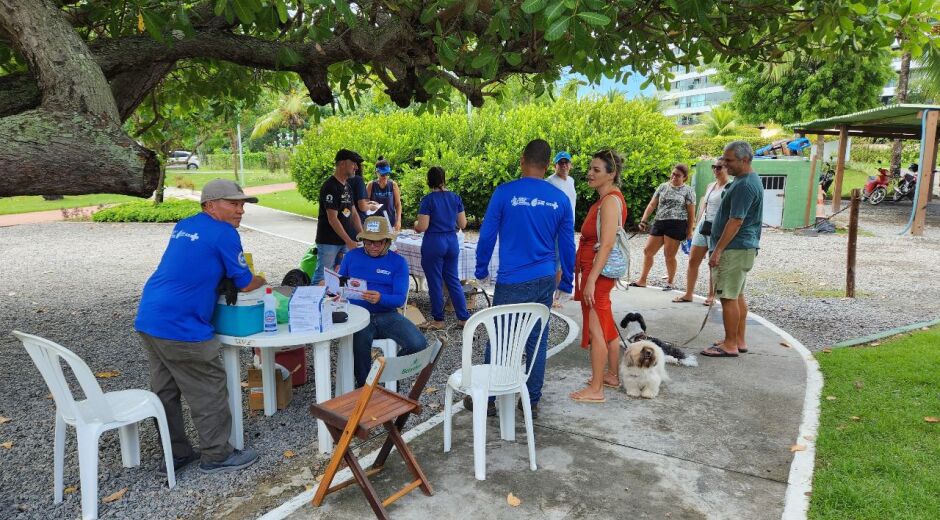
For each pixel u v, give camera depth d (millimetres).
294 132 48406
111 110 3818
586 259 4758
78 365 3088
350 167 6738
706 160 15852
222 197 3428
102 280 9984
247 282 3562
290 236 15406
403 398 3338
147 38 4898
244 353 6094
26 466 3742
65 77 3654
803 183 16109
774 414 4395
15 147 3305
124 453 3672
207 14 5125
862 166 33219
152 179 3760
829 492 3273
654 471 3578
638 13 4961
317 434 4133
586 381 5117
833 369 5277
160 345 3336
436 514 3145
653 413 4426
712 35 5184
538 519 3100
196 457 3779
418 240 8094
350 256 4824
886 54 5984
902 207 21203
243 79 7293
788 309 7805
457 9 4398
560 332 6738
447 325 6938
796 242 13883
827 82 27203
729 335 5680
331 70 6379
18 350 6117
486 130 16359
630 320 5816
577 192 15008
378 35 5047
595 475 3533
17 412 4578
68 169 3465
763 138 31594
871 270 10477
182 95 7938
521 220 3955
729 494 3328
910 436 3943
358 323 3980
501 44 5199
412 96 6359
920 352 5668
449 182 15453
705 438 4012
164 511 3242
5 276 10328
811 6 4992
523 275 3979
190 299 3355
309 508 3219
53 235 15781
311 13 5121
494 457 3760
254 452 3764
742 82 29953
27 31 3609
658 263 11570
